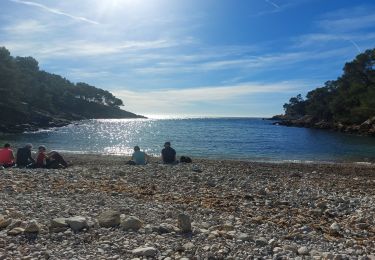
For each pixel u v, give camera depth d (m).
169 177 17.17
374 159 37.62
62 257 6.62
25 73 149.88
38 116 105.94
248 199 13.04
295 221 10.32
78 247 7.18
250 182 16.75
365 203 13.20
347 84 123.06
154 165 22.23
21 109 98.56
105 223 8.53
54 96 167.88
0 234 7.65
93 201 11.26
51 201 10.84
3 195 11.46
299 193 14.59
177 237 8.04
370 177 22.47
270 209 11.77
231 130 97.31
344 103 112.06
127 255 6.84
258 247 7.66
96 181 15.45
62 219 8.32
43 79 177.88
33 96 136.12
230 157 37.56
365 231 9.75
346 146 53.12
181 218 8.48
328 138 71.31
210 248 7.33
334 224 9.95
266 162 32.47
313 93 165.38
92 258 6.61
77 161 28.09
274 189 15.31
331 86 145.12
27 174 16.66
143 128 106.75
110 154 38.25
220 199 12.70
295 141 61.84
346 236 9.23
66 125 113.50
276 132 90.69
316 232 9.33
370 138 72.50
